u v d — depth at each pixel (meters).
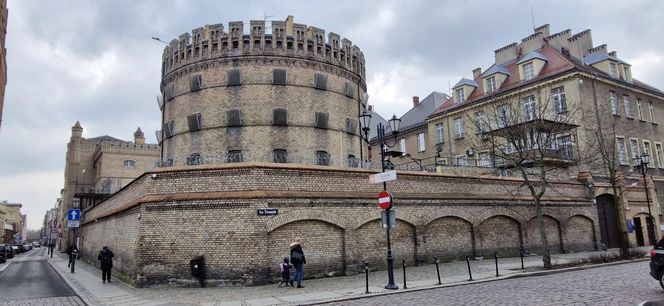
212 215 18.70
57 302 15.84
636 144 38.47
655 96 41.53
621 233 25.47
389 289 15.75
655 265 13.04
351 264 20.45
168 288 18.02
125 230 22.14
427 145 50.16
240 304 13.80
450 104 47.41
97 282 21.53
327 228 20.30
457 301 12.69
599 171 34.28
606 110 36.28
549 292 13.54
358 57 35.66
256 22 30.92
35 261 44.25
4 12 45.19
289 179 19.73
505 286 15.53
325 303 13.73
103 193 38.03
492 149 27.44
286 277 17.38
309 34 32.41
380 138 18.66
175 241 18.67
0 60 43.81
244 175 19.09
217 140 29.48
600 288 13.89
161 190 19.41
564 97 35.66
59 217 87.88
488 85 43.31
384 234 22.12
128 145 61.72
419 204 23.48
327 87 32.00
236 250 18.25
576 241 30.86
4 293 18.72
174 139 31.30
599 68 38.97
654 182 38.47
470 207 25.59
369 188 21.94
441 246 24.05
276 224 18.80
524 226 27.89
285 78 30.52
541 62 38.72
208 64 30.67
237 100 29.89
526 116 30.77
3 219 118.94
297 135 30.03
